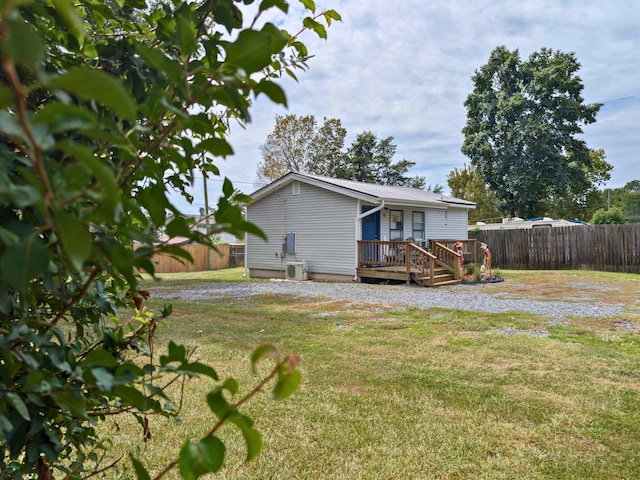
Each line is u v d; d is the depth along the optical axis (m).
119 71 0.82
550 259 16.17
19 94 0.31
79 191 0.39
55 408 0.73
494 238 17.48
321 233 13.09
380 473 2.47
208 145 0.57
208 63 0.77
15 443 0.73
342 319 6.74
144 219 0.67
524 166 24.95
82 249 0.36
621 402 3.46
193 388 3.66
